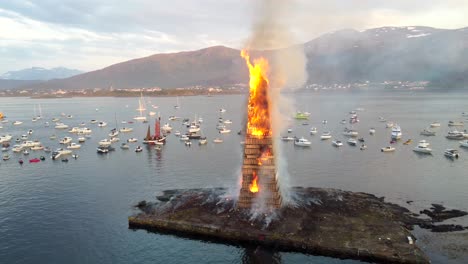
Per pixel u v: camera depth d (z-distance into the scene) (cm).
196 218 7150
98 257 6366
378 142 17100
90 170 12544
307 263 5894
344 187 9900
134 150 16150
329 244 6059
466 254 5972
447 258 5881
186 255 6341
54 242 6919
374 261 5781
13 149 16350
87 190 10119
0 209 8694
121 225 7531
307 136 19050
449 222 7206
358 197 8300
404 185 10056
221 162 13425
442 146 15900
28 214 8350
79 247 6712
